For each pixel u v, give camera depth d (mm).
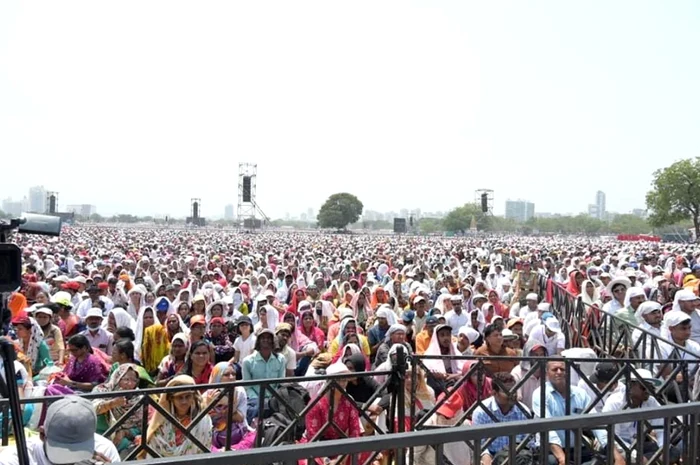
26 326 9312
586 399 6605
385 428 6359
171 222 196500
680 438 5406
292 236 93812
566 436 3588
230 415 5203
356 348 8508
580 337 12562
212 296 15625
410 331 12023
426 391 6527
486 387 6551
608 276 17641
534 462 5730
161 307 12258
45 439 3570
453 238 101562
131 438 6129
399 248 53844
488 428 3258
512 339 8969
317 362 9719
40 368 9516
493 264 30016
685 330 8039
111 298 15461
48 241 51812
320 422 6043
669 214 87125
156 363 10461
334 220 135500
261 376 8391
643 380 5914
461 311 13047
